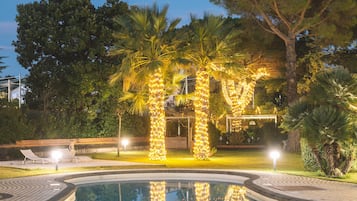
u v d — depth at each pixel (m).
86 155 29.98
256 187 14.20
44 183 15.29
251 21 32.66
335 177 16.64
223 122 40.12
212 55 24.00
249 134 37.53
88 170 19.92
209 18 24.27
